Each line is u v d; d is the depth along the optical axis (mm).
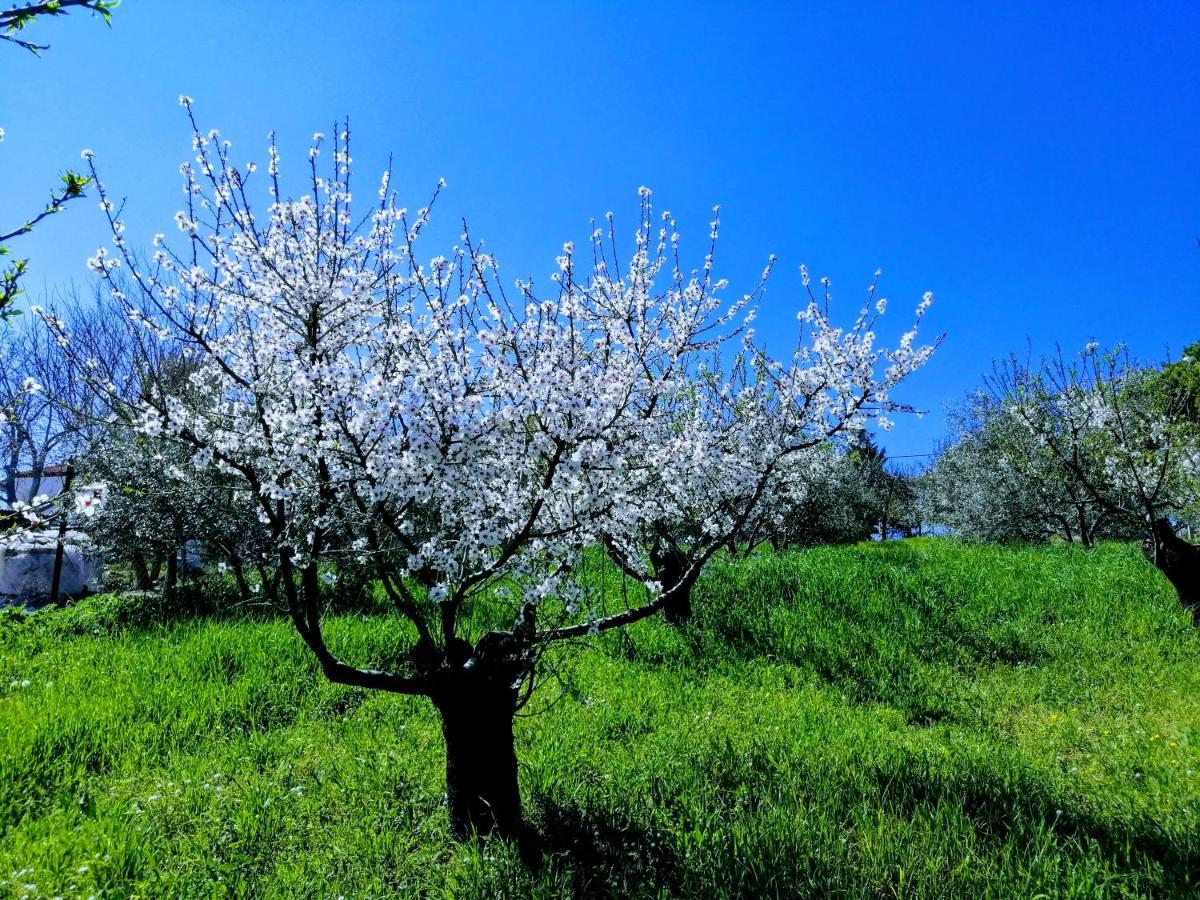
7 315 2643
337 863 4586
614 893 4148
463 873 4363
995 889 4047
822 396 6227
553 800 5191
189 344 4766
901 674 8648
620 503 5273
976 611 10680
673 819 4953
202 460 4277
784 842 4508
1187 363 18359
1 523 3557
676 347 6629
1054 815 4988
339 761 6008
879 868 4293
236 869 4430
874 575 12367
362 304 5020
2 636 8992
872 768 5688
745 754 5980
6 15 2314
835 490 22734
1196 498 12500
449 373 4586
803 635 9711
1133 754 6109
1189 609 9859
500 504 4887
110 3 2436
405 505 4840
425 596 10656
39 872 4148
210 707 6961
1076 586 11586
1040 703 7730
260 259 4746
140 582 16156
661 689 7863
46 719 6379
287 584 4664
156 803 5242
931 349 6254
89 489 3639
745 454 6711
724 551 13602
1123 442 11141
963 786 5312
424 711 7098
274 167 4988
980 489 20562
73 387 15727
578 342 5418
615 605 10547
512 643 4977
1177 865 4297
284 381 4746
